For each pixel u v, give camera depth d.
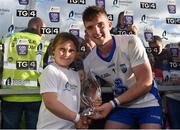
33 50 2.72
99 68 2.23
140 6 3.00
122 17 2.95
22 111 2.68
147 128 2.13
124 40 2.17
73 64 2.47
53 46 2.12
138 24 2.98
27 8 2.78
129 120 2.22
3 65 2.67
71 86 2.02
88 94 2.17
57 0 2.85
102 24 2.11
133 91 2.04
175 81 2.97
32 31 2.78
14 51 2.69
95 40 2.13
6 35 2.72
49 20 2.82
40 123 1.98
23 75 2.68
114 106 2.05
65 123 1.95
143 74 2.05
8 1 2.75
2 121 2.65
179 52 3.02
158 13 3.03
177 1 3.06
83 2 2.89
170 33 3.04
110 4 2.94
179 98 2.86
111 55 2.17
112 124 2.22
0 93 2.55
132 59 2.10
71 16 2.87
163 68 2.97
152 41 3.00
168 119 2.78
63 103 1.95
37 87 2.70
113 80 2.23
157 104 2.20
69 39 2.07
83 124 1.97
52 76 1.95
